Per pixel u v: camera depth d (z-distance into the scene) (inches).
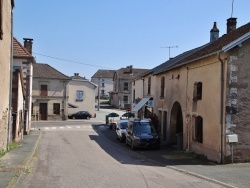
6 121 730.8
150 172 550.9
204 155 761.0
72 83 2503.7
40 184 419.5
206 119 752.3
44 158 700.0
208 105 743.7
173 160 740.7
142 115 1441.9
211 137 724.0
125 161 709.3
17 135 979.3
